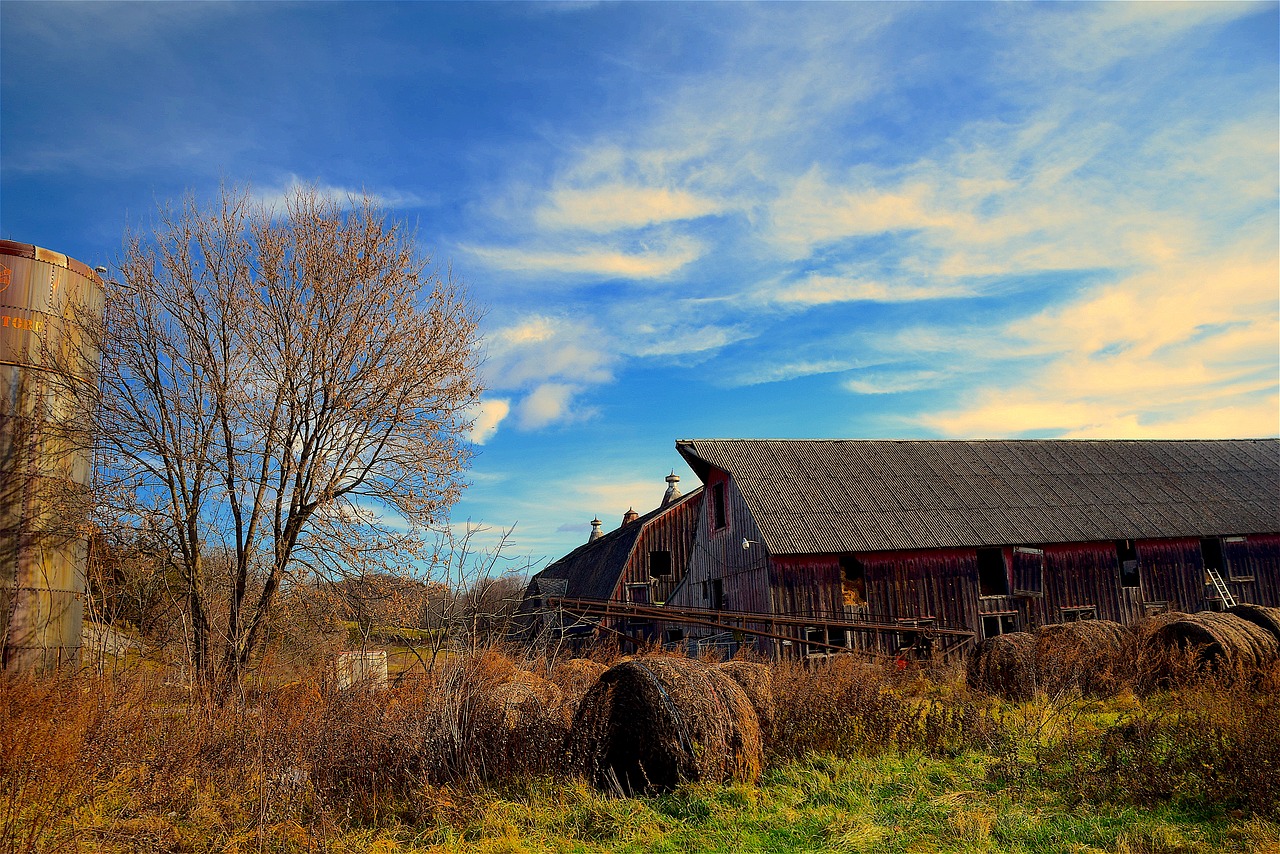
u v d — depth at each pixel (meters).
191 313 15.74
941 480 27.70
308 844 7.17
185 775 8.34
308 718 9.15
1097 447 31.52
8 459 14.45
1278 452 31.89
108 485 14.88
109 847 6.97
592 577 33.22
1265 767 7.77
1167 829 7.12
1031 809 7.89
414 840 7.45
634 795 8.64
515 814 7.91
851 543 23.42
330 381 16.23
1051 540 25.09
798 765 9.68
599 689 9.22
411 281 17.30
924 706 11.24
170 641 12.14
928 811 7.90
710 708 8.98
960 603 24.25
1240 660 13.95
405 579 14.88
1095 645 15.91
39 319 15.04
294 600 15.12
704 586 27.48
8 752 7.47
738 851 6.99
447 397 17.14
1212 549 28.23
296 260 16.39
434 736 8.95
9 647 13.84
